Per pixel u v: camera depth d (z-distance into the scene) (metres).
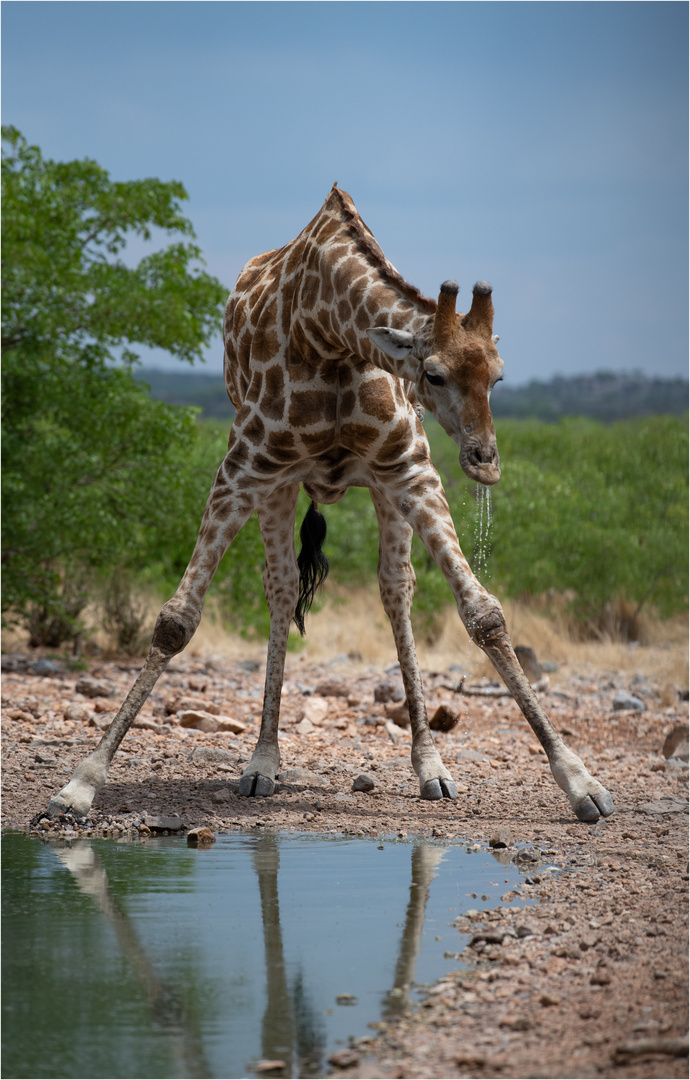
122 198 31.20
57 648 32.41
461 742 20.16
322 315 13.87
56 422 31.12
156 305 30.08
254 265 17.06
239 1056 7.14
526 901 10.38
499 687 26.62
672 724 22.47
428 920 9.91
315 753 18.67
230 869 11.65
